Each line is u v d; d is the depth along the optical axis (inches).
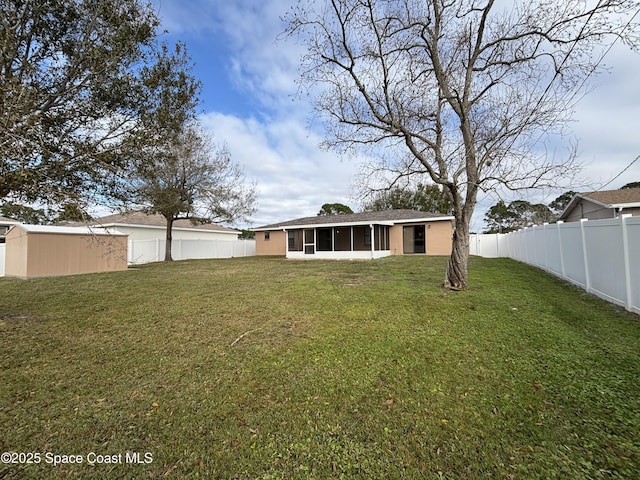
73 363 136.5
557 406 95.8
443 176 273.0
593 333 155.6
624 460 73.6
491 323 176.2
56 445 83.6
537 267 414.0
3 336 172.6
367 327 175.9
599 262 230.2
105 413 98.5
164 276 426.9
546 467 72.4
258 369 127.8
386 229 788.0
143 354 145.9
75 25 184.1
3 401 105.6
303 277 378.3
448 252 729.6
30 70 167.0
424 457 77.1
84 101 189.9
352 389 110.3
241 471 74.2
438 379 115.1
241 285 329.7
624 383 106.7
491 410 95.2
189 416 96.4
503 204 304.8
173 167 631.2
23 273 450.3
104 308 235.6
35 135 153.6
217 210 718.5
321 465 75.4
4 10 158.7
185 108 279.6
